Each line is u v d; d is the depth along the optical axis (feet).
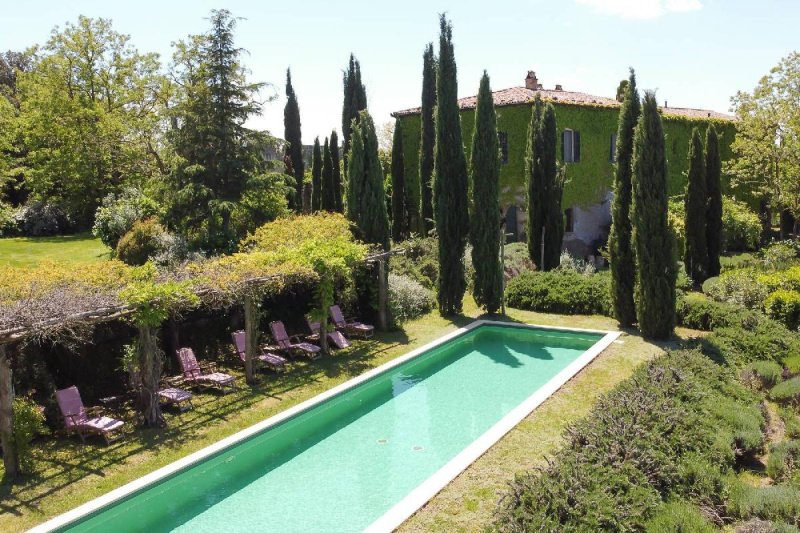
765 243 108.78
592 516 21.52
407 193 106.11
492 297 64.49
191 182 76.28
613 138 101.09
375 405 42.06
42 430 31.99
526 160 77.10
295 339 54.60
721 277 65.67
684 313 56.24
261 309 53.57
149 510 28.45
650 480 24.99
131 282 37.45
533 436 32.40
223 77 79.46
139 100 120.57
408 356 49.73
